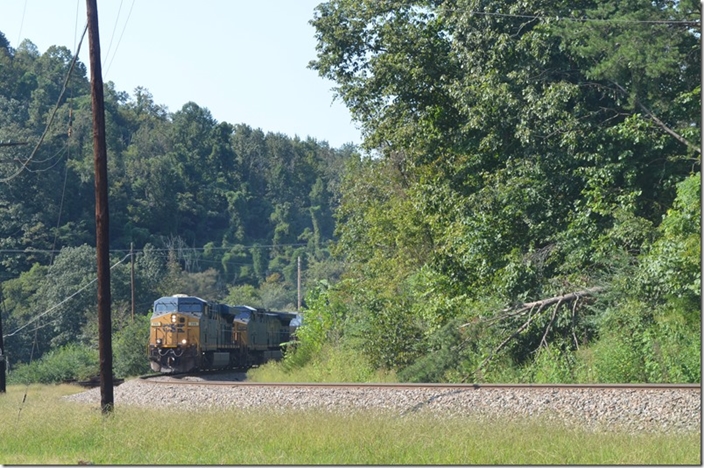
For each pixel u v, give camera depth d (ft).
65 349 525.75
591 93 267.80
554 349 247.50
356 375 293.43
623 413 160.15
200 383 230.48
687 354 210.59
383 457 127.03
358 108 326.65
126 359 459.73
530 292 267.80
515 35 274.77
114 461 134.82
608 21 238.07
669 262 221.46
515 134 269.23
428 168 352.08
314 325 395.34
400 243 383.65
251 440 146.82
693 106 247.09
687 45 248.11
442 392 186.60
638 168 258.78
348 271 537.65
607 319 235.81
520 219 283.18
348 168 463.01
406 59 309.42
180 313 380.58
